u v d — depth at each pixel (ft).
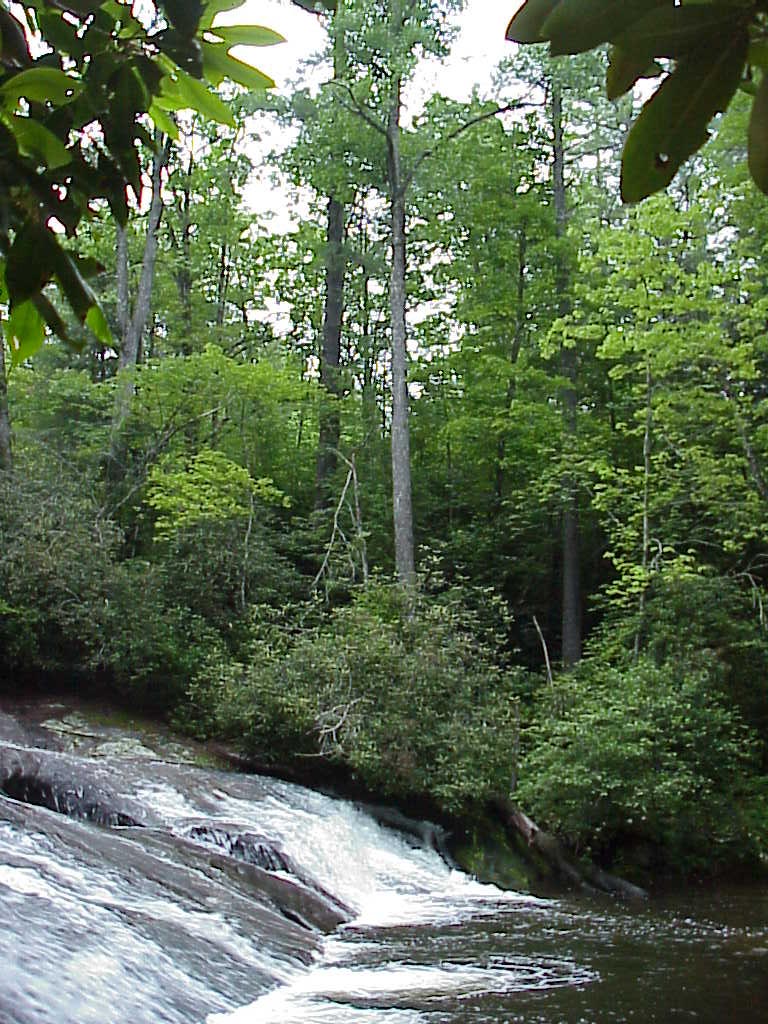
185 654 52.16
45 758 36.55
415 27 64.44
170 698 51.31
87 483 59.82
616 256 49.98
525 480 73.41
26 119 4.65
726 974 25.62
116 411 65.77
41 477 57.26
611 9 3.41
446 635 48.96
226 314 88.12
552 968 25.91
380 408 84.28
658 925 32.27
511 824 43.80
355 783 45.34
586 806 41.86
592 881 40.60
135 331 70.03
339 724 43.78
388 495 75.10
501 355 71.72
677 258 52.65
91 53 4.81
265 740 46.19
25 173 4.72
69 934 20.24
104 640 50.57
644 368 53.01
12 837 25.68
